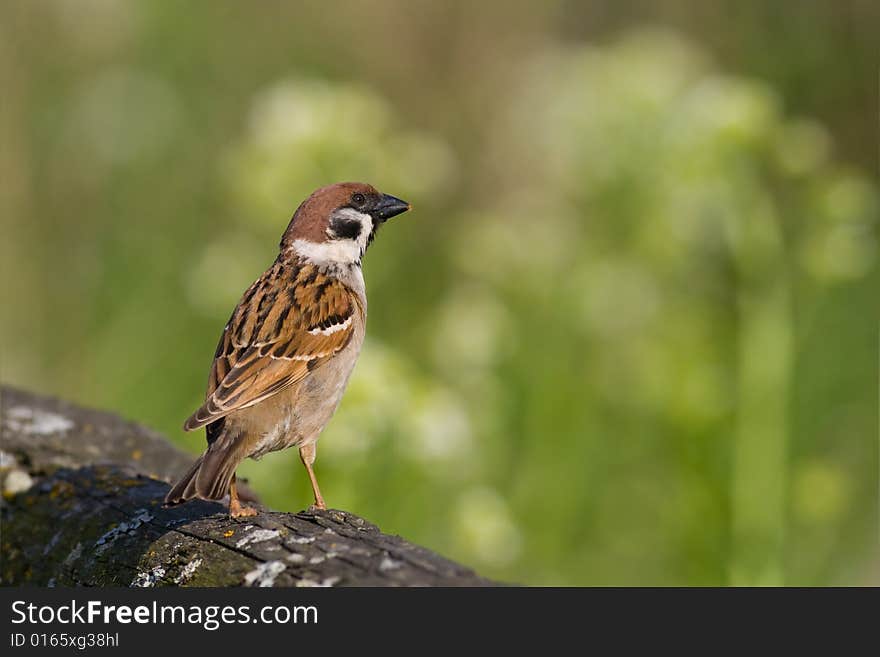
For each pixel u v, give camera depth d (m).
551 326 12.65
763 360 10.73
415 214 14.06
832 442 12.33
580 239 12.95
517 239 12.77
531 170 14.26
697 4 14.95
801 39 14.55
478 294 12.63
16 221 13.81
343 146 11.34
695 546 11.28
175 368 13.20
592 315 12.52
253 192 11.41
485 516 10.26
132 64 14.34
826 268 10.91
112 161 14.04
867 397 12.43
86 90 14.18
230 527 6.32
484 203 14.39
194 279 12.27
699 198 11.37
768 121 11.22
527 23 14.84
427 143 12.15
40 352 13.58
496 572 11.63
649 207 11.92
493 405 11.81
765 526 10.47
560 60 14.42
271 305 7.60
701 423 11.38
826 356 12.51
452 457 10.30
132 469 7.73
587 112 12.07
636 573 11.71
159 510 6.94
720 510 11.20
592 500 12.05
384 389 9.63
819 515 10.55
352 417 9.48
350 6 14.74
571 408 12.23
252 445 7.23
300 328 7.53
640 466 12.11
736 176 11.31
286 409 7.41
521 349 12.62
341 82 14.72
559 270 12.80
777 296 10.90
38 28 14.18
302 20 14.72
